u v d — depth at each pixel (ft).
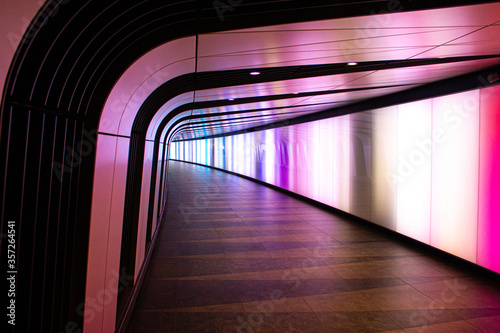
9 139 5.13
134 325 13.60
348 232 29.94
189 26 9.00
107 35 7.27
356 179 34.04
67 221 7.38
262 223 33.37
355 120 33.76
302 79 18.98
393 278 19.17
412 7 9.08
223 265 21.15
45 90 6.04
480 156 19.53
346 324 13.98
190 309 15.10
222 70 14.98
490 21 10.23
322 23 9.53
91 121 7.73
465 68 18.47
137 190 15.64
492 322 14.20
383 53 14.19
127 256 15.03
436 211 23.16
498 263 18.44
